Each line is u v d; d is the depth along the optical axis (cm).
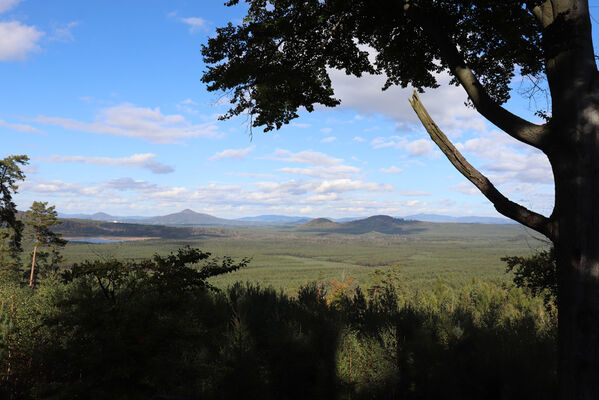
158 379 356
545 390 407
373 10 478
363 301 801
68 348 381
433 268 15562
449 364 461
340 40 527
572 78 313
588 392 277
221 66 474
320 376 466
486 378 453
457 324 564
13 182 2719
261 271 16075
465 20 453
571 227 296
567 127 307
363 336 538
